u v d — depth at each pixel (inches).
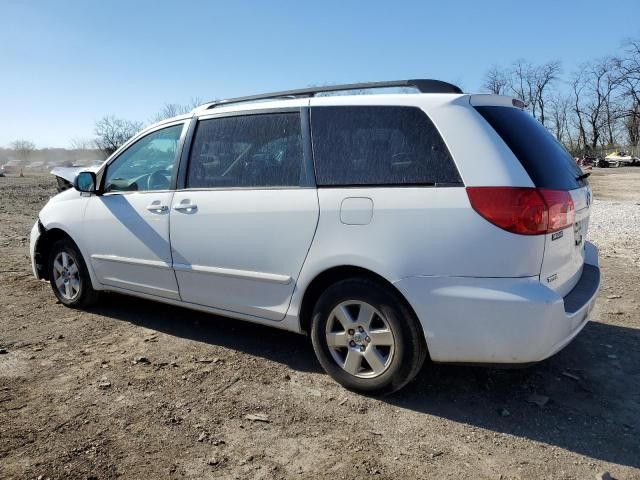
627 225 404.8
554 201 113.9
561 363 149.6
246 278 144.4
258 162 144.7
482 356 114.4
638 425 118.3
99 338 170.7
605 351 157.6
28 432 115.0
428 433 115.4
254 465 104.3
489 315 111.6
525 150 118.0
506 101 131.1
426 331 118.4
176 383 138.7
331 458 106.5
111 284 183.2
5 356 155.6
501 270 110.8
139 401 129.0
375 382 127.3
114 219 175.3
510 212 109.7
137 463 104.6
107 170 184.2
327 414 123.0
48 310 199.3
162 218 161.6
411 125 123.0
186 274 158.6
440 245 114.9
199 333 175.2
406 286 118.3
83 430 116.0
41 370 146.4
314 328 135.6
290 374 143.8
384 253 120.3
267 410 124.8
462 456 107.1
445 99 121.3
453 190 114.9
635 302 204.1
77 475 100.6
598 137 2829.7
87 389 135.2
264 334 173.9
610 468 103.1
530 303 108.8
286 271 137.0
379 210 121.3
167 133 169.0
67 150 2837.1
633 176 1414.9
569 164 136.7
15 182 1268.5
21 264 278.5
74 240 189.2
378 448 109.8
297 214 133.3
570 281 129.1
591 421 120.0
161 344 165.6
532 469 103.0
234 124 151.6
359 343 130.0
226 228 146.6
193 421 120.0
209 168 154.9
